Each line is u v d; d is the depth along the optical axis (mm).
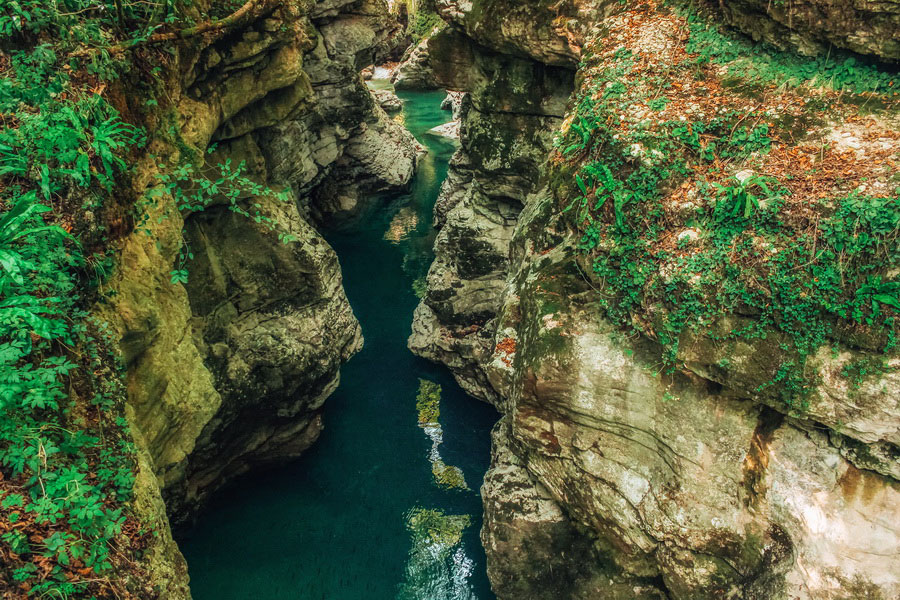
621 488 6844
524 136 11242
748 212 5480
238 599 8789
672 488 6469
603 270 6527
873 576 5621
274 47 9148
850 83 6297
